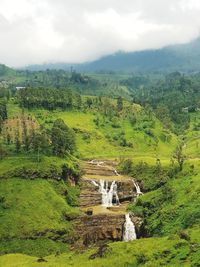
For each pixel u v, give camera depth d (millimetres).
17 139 198625
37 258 118000
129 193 189000
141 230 152875
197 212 134750
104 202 185000
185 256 97500
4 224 149500
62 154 198375
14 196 161625
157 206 158375
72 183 189250
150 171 195750
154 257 100000
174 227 136000
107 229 156875
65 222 158875
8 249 142125
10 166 176750
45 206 160500
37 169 174500
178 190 159250
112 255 106562
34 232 148750
